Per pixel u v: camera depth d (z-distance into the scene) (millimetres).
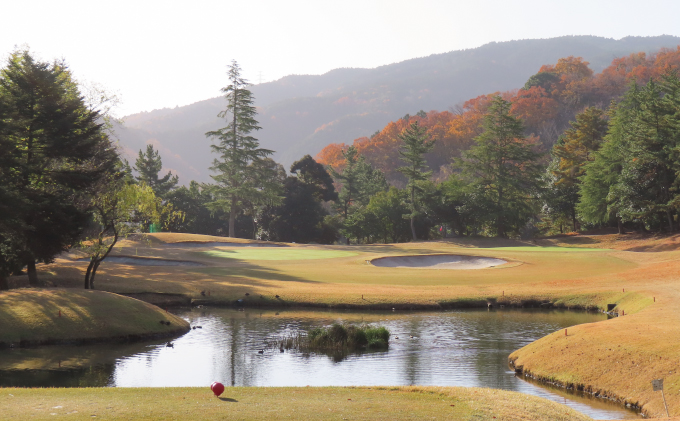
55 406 11852
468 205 92750
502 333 29984
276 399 13484
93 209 38719
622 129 82500
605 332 22906
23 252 35969
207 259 57938
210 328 31578
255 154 84125
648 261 56031
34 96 36094
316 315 35719
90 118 38250
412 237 102688
